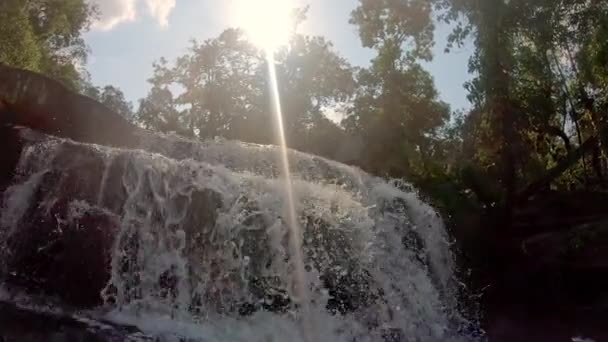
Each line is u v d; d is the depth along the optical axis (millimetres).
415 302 11750
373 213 12328
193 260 8625
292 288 9312
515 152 20312
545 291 15133
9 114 11406
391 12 29406
